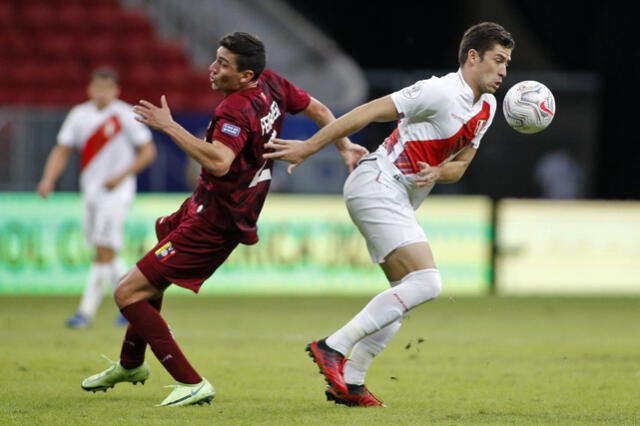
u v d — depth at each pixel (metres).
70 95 62.59
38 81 62.75
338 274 49.62
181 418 18.00
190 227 19.30
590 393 21.88
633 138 73.44
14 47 64.12
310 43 68.69
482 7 76.31
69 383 22.30
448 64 77.88
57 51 64.50
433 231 50.41
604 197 72.44
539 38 76.31
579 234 51.12
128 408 19.08
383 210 19.50
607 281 51.41
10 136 49.53
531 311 42.94
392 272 19.62
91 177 35.59
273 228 49.31
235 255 49.47
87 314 35.28
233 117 18.67
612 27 76.12
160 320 19.33
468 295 50.25
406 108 19.00
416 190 19.81
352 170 20.86
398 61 78.38
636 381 23.75
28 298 46.47
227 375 24.06
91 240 35.94
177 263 19.34
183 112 61.31
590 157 64.19
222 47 18.94
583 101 64.44
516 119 19.92
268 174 19.91
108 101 35.53
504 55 19.14
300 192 51.28
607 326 37.53
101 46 65.19
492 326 37.19
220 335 33.12
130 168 35.47
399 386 22.84
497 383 23.34
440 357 28.19
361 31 78.50
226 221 19.31
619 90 74.94
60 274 48.22
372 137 56.94
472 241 50.66
